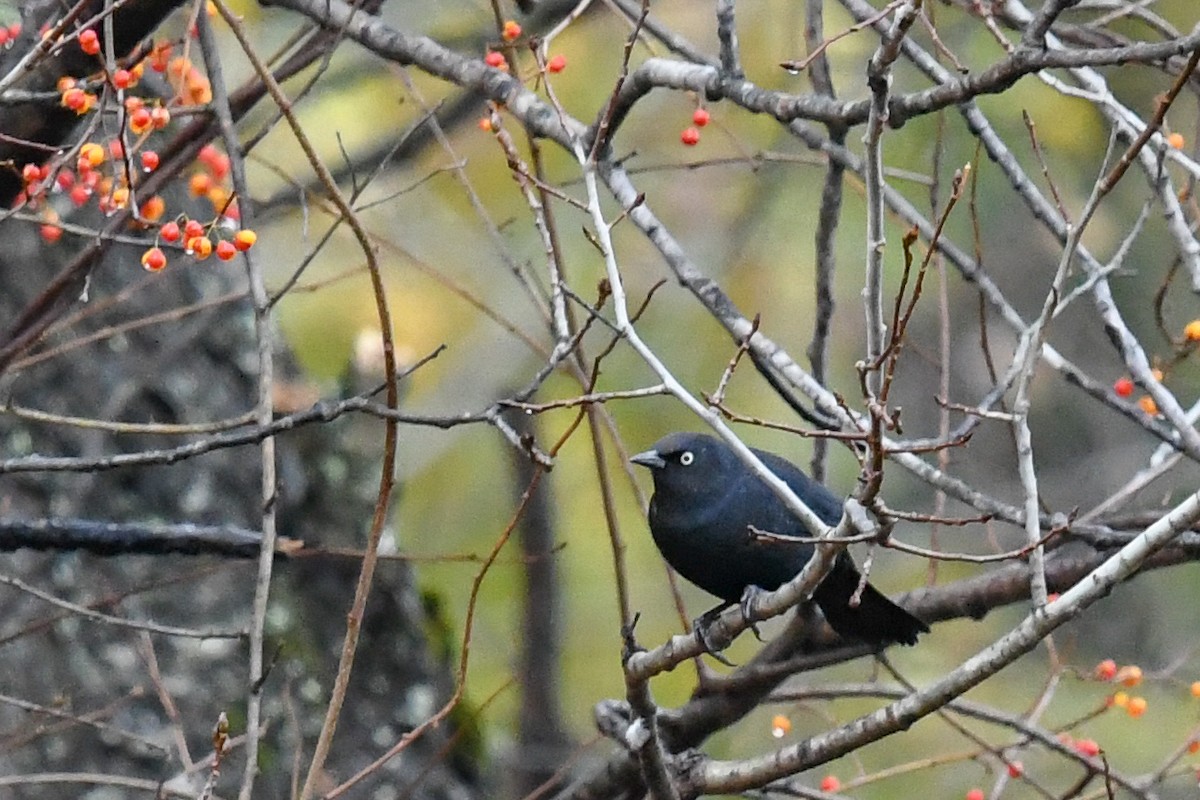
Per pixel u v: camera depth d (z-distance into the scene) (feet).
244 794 23.35
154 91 34.58
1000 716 31.63
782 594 24.17
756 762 27.71
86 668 37.55
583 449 53.98
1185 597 57.21
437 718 25.64
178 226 27.66
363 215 46.57
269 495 25.18
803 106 28.07
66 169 29.76
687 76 29.58
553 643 48.19
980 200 53.52
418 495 51.62
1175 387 51.42
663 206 52.90
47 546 30.55
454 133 46.62
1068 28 31.12
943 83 27.14
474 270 49.08
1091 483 60.75
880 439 20.57
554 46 46.75
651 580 56.13
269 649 39.75
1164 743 50.03
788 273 52.80
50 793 36.11
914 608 33.47
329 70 47.14
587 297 50.37
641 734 27.53
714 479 34.68
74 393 38.68
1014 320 29.81
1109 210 53.98
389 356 24.00
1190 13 48.26
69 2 29.66
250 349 41.24
